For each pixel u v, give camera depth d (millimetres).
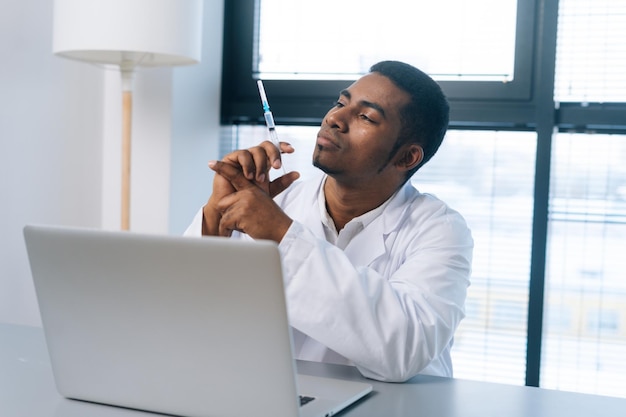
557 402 1096
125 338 950
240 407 906
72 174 2777
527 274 2771
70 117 2750
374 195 1593
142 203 2795
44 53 2629
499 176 2803
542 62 2666
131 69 2541
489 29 2795
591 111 2660
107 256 916
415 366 1204
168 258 880
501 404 1076
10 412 964
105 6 2260
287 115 3000
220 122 3064
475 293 2816
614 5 2668
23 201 2566
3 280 2506
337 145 1517
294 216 1655
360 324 1196
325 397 1035
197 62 2455
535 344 2705
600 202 2711
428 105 1580
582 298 2723
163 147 2766
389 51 2912
